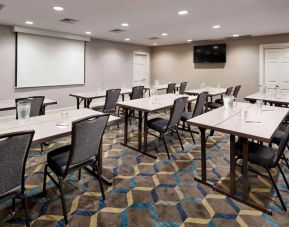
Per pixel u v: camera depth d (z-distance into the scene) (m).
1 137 1.27
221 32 6.20
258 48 6.98
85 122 1.77
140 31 6.07
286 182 2.25
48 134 1.84
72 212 1.95
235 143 2.29
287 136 1.81
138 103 3.49
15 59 5.62
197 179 2.49
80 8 3.92
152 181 2.49
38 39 5.98
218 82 7.89
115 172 2.69
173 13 4.20
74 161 1.85
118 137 4.02
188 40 7.79
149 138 3.97
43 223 1.81
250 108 2.93
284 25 5.29
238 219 1.87
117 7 3.85
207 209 2.01
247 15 4.36
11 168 1.43
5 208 1.99
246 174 2.04
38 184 2.39
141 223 1.82
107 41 7.82
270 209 1.99
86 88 7.36
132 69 8.93
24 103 2.23
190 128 4.26
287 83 6.71
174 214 1.94
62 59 6.59
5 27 5.37
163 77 9.33
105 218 1.88
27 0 3.51
